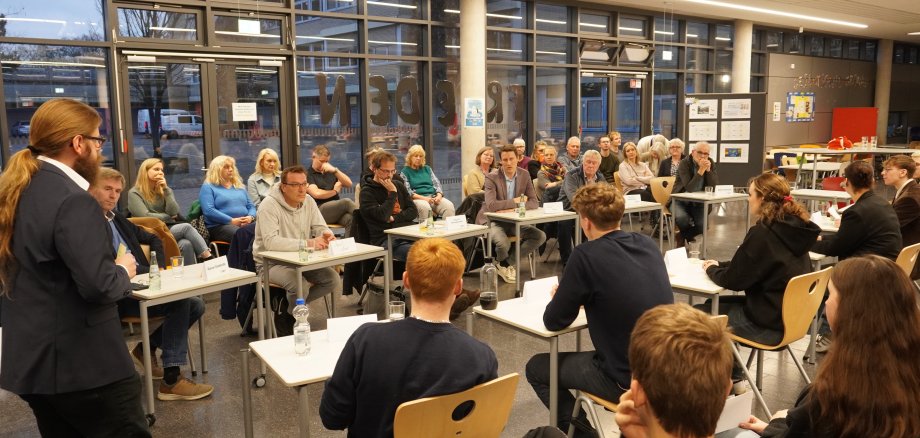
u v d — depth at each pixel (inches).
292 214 167.0
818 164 391.5
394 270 200.5
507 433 117.6
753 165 393.1
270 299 164.1
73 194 71.8
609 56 404.8
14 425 122.1
